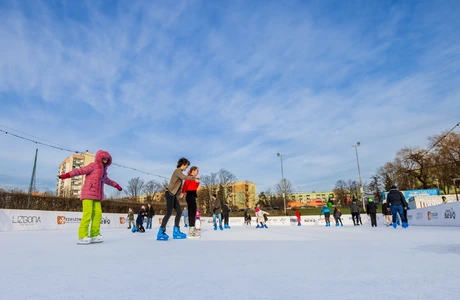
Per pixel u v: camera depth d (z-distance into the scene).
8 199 18.55
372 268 2.38
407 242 4.50
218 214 13.91
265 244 4.52
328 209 19.59
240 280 2.02
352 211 18.50
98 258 3.14
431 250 3.46
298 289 1.76
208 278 2.10
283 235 6.88
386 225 15.03
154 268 2.52
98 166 5.38
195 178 6.05
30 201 19.92
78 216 15.55
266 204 91.44
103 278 2.13
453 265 2.47
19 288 1.85
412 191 29.48
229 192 72.06
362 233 7.30
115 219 18.67
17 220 12.18
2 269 2.51
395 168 46.38
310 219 27.42
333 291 1.70
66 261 2.94
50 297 1.65
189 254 3.42
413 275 2.10
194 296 1.65
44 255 3.42
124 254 3.47
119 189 5.93
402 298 1.54
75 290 1.80
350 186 88.56
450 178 38.66
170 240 5.78
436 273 2.15
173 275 2.22
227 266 2.57
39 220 13.20
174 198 6.31
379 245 4.12
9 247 4.41
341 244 4.34
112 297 1.65
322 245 4.22
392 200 10.32
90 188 5.18
